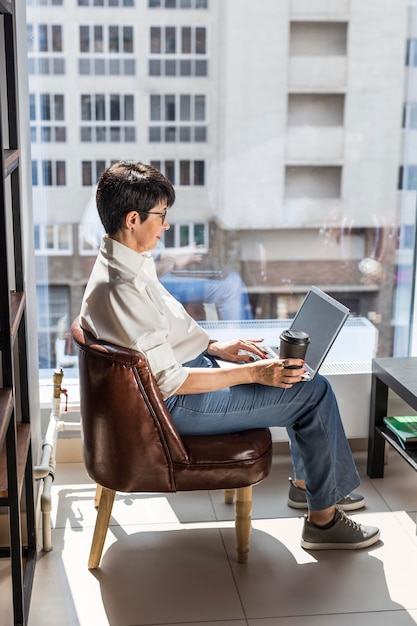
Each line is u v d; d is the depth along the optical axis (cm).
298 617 223
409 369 287
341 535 254
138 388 220
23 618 204
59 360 314
